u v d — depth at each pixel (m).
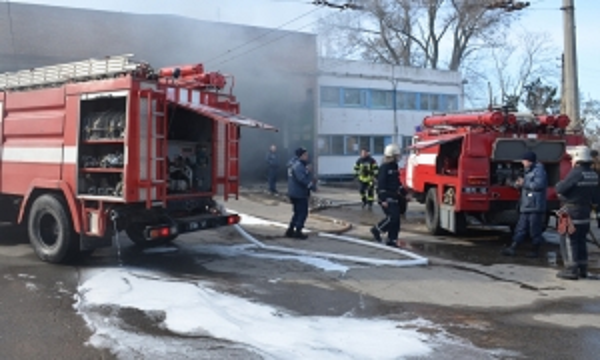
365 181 14.55
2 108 8.03
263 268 7.39
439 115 11.71
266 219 11.57
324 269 7.40
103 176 7.03
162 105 6.87
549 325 5.42
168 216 7.30
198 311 5.37
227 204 13.75
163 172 6.89
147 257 7.98
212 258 7.95
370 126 26.30
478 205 9.55
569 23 13.23
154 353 4.43
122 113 6.77
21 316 5.27
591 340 5.02
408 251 8.71
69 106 7.15
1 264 7.41
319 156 24.69
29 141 7.69
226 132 8.05
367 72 26.20
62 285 6.36
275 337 4.81
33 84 7.64
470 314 5.73
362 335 4.94
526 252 9.12
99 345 4.59
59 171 7.23
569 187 7.12
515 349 4.77
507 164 9.88
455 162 10.41
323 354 4.47
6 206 8.66
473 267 7.87
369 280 6.95
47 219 7.51
